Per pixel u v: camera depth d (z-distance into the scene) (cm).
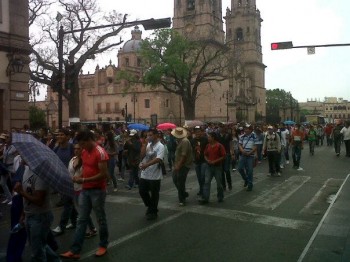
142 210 956
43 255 514
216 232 754
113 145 1256
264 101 9825
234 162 1753
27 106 1842
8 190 1066
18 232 534
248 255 621
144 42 4072
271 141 1548
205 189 1019
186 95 4291
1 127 1720
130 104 7988
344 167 1848
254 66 9156
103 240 632
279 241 694
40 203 496
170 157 1814
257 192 1188
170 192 1209
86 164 630
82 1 2741
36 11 2839
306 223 816
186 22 6944
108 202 1062
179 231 762
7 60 1734
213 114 7069
